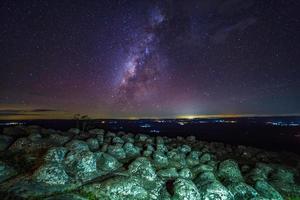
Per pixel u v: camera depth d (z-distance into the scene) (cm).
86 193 1333
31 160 1716
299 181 2119
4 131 2525
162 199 1403
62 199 1195
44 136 2358
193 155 2384
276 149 4597
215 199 1425
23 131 2603
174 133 7175
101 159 1862
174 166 2064
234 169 1981
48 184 1367
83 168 1606
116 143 2436
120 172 1708
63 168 1510
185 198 1384
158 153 2159
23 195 1204
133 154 2264
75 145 1978
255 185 1705
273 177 2038
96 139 2397
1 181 1372
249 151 3105
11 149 1928
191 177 1800
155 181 1603
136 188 1391
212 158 2578
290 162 2805
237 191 1553
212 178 1672
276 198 1572
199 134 7069
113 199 1317
